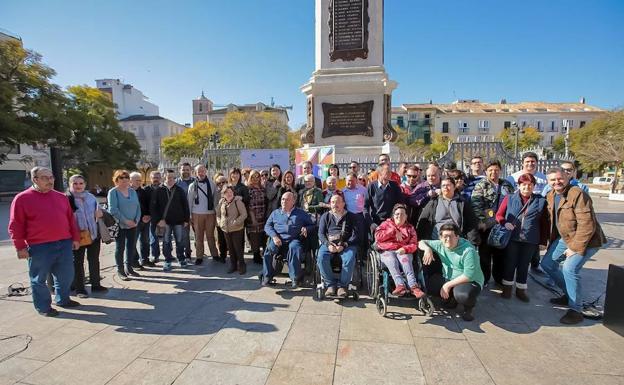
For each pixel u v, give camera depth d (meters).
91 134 28.19
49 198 4.14
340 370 2.86
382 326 3.67
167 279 5.38
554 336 3.46
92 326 3.74
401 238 4.21
